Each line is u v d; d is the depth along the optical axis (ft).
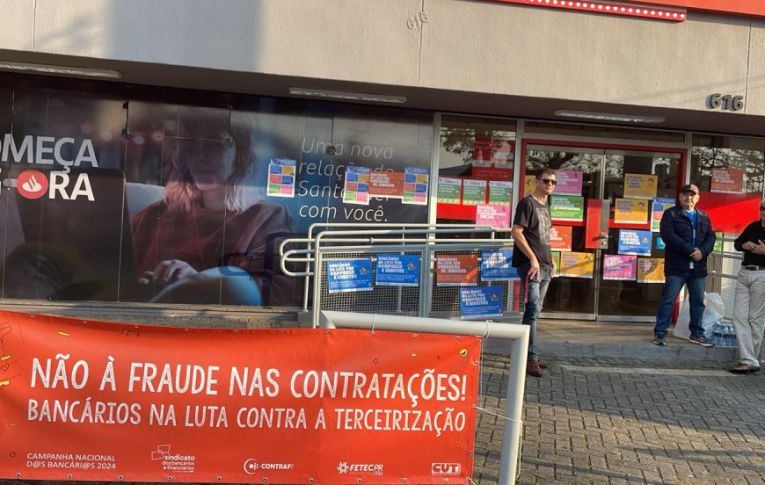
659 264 30.04
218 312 26.81
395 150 28.25
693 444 16.11
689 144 29.96
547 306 29.60
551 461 14.71
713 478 14.26
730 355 24.31
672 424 17.43
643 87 24.50
